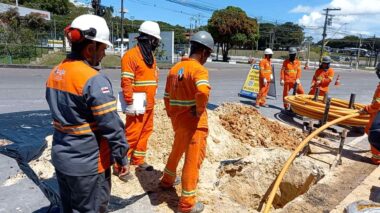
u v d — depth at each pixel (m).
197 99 3.26
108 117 2.36
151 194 4.07
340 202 4.25
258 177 5.26
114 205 3.77
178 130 3.64
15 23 30.16
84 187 2.53
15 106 8.52
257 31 48.56
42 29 37.16
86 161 2.48
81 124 2.42
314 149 6.26
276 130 6.78
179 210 3.70
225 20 46.03
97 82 2.35
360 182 4.90
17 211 3.67
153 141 5.30
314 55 68.81
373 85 22.80
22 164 4.78
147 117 4.42
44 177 4.34
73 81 2.33
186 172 3.59
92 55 2.48
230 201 4.22
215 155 5.39
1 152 5.23
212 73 23.33
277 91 15.45
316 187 4.64
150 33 4.16
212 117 6.27
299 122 8.95
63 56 27.23
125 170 2.61
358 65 58.12
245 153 5.69
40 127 6.56
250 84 12.35
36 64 21.52
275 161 5.37
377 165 5.68
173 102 3.63
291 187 5.21
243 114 6.81
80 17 2.45
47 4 61.28
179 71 3.52
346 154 6.20
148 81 4.27
